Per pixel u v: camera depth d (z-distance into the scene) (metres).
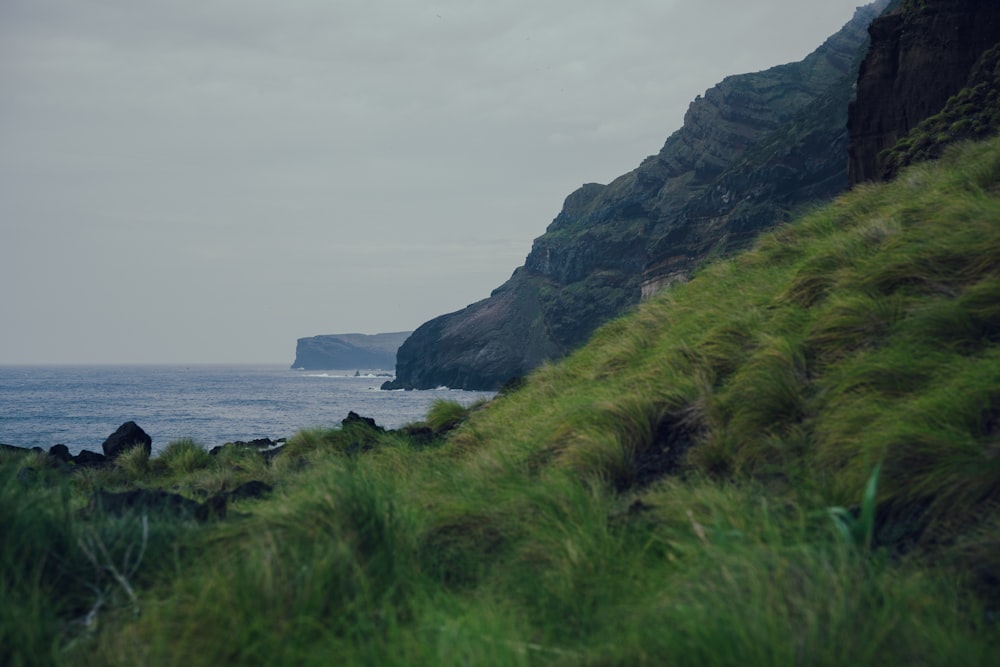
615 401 7.35
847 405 5.48
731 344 7.98
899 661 2.77
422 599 3.78
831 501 4.56
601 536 4.37
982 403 4.77
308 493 5.20
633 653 2.95
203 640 3.24
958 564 3.69
